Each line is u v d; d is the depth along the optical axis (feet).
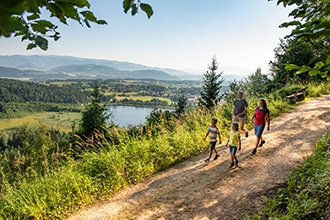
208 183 21.53
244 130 31.24
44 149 24.07
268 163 23.50
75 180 20.95
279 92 53.93
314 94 53.06
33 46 3.53
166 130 32.60
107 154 25.29
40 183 20.71
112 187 21.88
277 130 33.09
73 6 3.07
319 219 14.53
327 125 32.35
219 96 54.80
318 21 4.20
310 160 21.77
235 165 24.13
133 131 32.09
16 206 18.11
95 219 18.02
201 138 31.30
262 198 17.98
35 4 2.08
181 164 26.50
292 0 6.81
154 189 21.62
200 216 17.28
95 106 52.24
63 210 18.94
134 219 17.75
